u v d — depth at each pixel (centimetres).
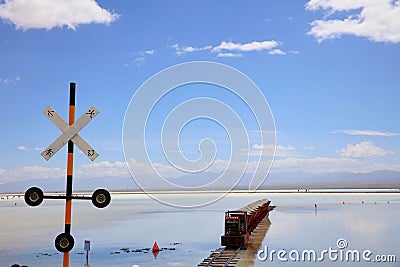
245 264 2375
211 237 3734
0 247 3241
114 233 4066
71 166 1032
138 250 3061
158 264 2545
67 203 1029
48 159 1017
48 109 1025
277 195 14688
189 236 3809
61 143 1020
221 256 2614
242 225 3108
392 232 3762
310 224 4519
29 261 2678
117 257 2795
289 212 6284
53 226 4797
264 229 4091
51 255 2886
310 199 10825
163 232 4122
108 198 1010
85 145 1022
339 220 4922
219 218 5666
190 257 2772
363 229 4016
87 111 1027
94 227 4603
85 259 2731
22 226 4822
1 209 8262
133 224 4912
